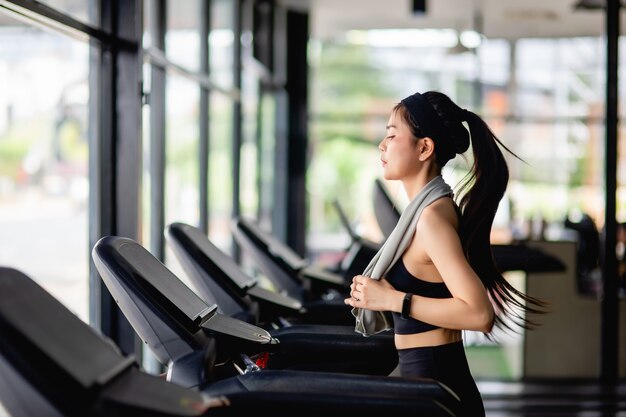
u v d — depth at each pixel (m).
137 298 1.95
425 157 2.07
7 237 4.52
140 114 3.67
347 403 1.71
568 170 10.39
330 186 10.48
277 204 9.24
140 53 3.65
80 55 3.71
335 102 10.40
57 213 4.20
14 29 3.68
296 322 3.22
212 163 6.08
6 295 1.45
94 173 3.67
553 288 5.77
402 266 2.03
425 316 1.94
